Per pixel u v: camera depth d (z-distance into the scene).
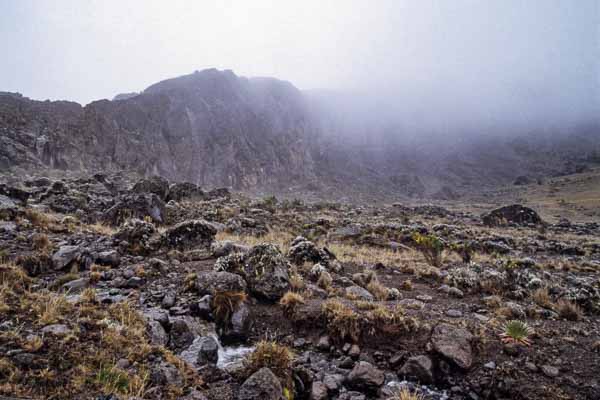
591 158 138.12
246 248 11.00
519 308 8.15
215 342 5.84
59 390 3.73
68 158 70.00
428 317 7.43
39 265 7.70
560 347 6.39
